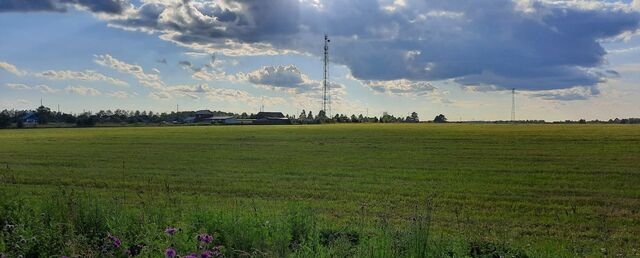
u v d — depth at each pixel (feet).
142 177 88.58
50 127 410.93
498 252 31.68
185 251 24.53
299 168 102.06
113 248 26.21
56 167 107.96
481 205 59.62
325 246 29.35
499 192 70.18
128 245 26.94
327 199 63.31
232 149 155.33
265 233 28.96
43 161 121.80
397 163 112.16
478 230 44.01
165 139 209.97
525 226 47.47
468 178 85.92
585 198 65.51
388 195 66.69
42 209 34.17
